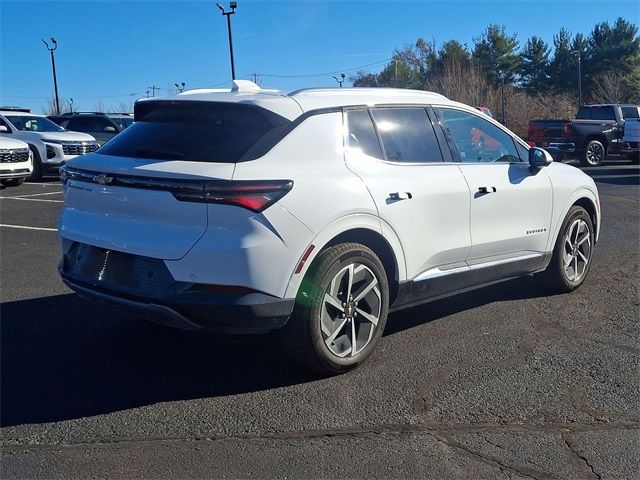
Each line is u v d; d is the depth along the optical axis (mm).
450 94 41781
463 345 5301
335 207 4422
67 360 5004
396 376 4703
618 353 5121
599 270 7695
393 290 5031
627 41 53219
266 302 4152
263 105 4473
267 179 4137
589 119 23219
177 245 4109
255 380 4648
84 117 24125
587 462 3598
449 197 5273
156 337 5492
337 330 4590
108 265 4504
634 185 16484
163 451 3727
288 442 3814
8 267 8000
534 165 6105
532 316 6031
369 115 5016
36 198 14953
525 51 57812
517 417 4105
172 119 4723
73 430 3959
